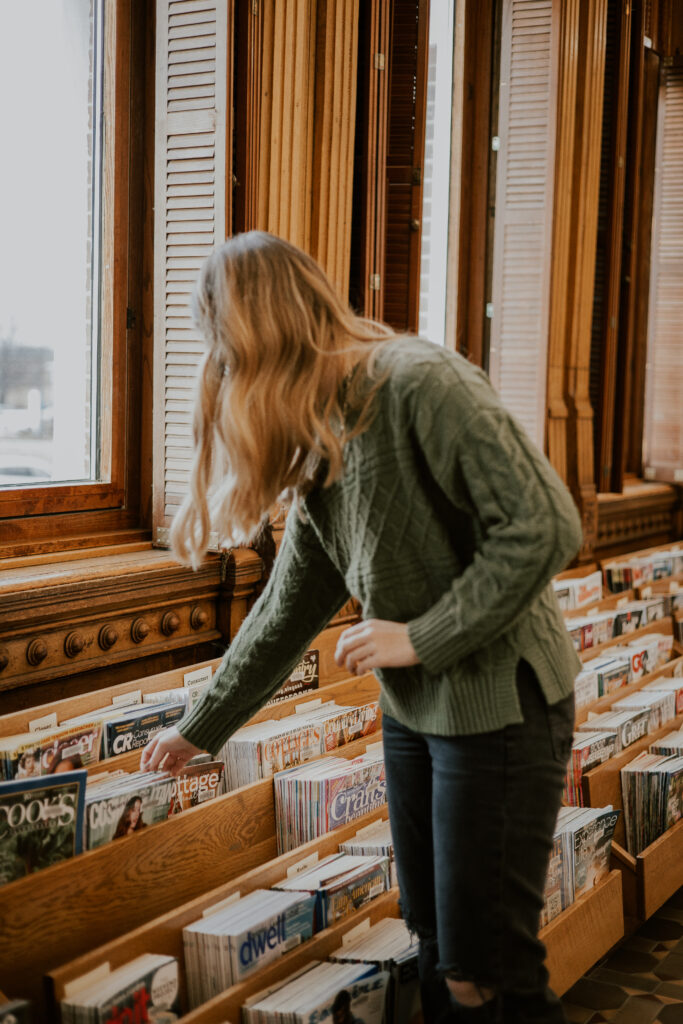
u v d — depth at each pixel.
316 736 2.44
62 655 2.38
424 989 1.75
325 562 1.76
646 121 5.53
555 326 4.33
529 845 1.52
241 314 1.47
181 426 2.75
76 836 1.80
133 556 2.71
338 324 1.52
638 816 2.90
